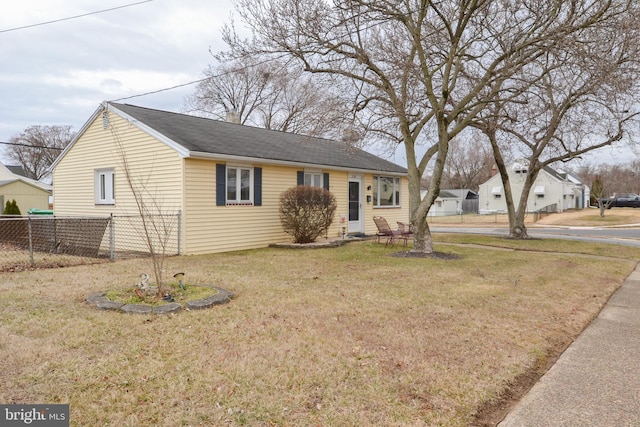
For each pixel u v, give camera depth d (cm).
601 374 400
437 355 420
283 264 937
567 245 1514
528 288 742
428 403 329
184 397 317
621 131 1361
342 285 718
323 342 439
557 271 936
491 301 638
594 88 1089
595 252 1350
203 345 414
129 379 339
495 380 375
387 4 1001
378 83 1074
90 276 736
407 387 351
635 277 966
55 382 329
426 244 1152
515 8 975
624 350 468
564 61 976
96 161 1336
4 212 1956
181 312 521
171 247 1106
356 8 987
